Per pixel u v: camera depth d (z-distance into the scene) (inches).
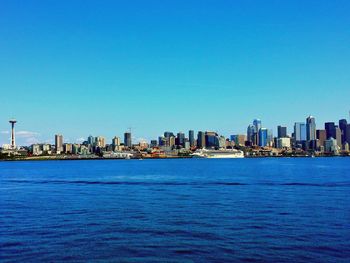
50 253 1487.5
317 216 2246.6
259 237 1705.2
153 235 1774.1
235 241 1637.6
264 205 2768.2
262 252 1467.8
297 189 4074.8
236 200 3107.8
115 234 1802.4
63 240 1689.2
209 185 4766.2
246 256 1421.0
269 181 5285.4
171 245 1588.3
